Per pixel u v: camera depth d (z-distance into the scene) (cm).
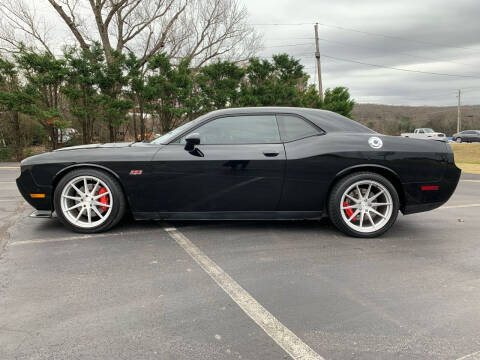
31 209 484
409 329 189
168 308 210
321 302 220
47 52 1174
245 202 360
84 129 1200
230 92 1242
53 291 230
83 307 209
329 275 263
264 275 262
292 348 171
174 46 1839
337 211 356
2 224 400
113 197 359
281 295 229
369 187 359
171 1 1739
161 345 172
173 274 261
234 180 354
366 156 352
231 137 364
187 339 178
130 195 358
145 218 368
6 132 1341
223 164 351
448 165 363
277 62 1343
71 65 1153
